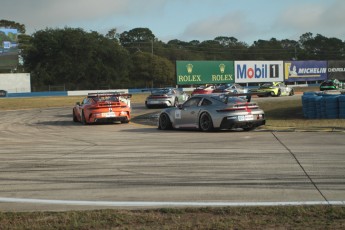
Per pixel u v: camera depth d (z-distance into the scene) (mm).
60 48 120875
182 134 19828
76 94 99125
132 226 6742
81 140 18609
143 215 7281
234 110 19594
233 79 97812
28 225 6879
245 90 54406
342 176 10070
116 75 124688
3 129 25547
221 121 19656
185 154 13719
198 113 20750
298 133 18484
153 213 7395
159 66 133375
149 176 10586
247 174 10508
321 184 9344
